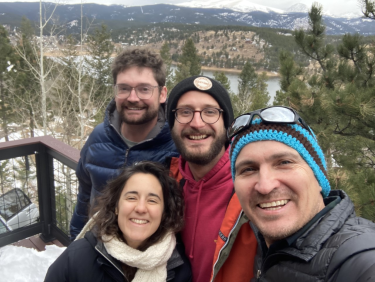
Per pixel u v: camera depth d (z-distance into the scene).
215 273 1.13
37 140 2.48
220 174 1.24
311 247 0.77
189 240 1.30
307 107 3.85
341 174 2.69
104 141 1.69
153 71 1.61
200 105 1.24
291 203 0.84
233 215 1.12
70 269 1.24
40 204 2.64
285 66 4.99
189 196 1.35
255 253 1.10
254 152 0.86
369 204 2.62
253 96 22.06
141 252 1.21
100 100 14.34
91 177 1.71
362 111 3.30
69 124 11.83
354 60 4.44
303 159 0.85
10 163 2.52
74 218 1.97
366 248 0.67
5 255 2.41
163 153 1.59
